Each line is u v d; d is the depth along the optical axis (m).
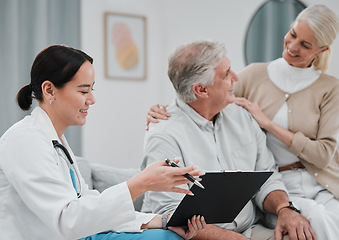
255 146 1.97
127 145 4.14
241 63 4.00
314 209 1.85
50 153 1.29
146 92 4.23
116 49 4.05
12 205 1.29
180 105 1.89
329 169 2.12
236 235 1.68
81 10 3.88
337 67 3.70
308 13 2.02
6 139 1.31
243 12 3.98
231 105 2.04
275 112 2.16
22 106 1.47
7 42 3.54
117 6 4.06
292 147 2.05
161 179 1.26
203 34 4.10
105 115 4.01
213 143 1.88
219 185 1.40
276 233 1.79
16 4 3.56
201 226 1.52
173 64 1.82
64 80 1.35
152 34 4.25
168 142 1.77
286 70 2.17
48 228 1.30
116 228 1.56
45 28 3.68
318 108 2.12
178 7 4.20
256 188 1.53
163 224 1.54
